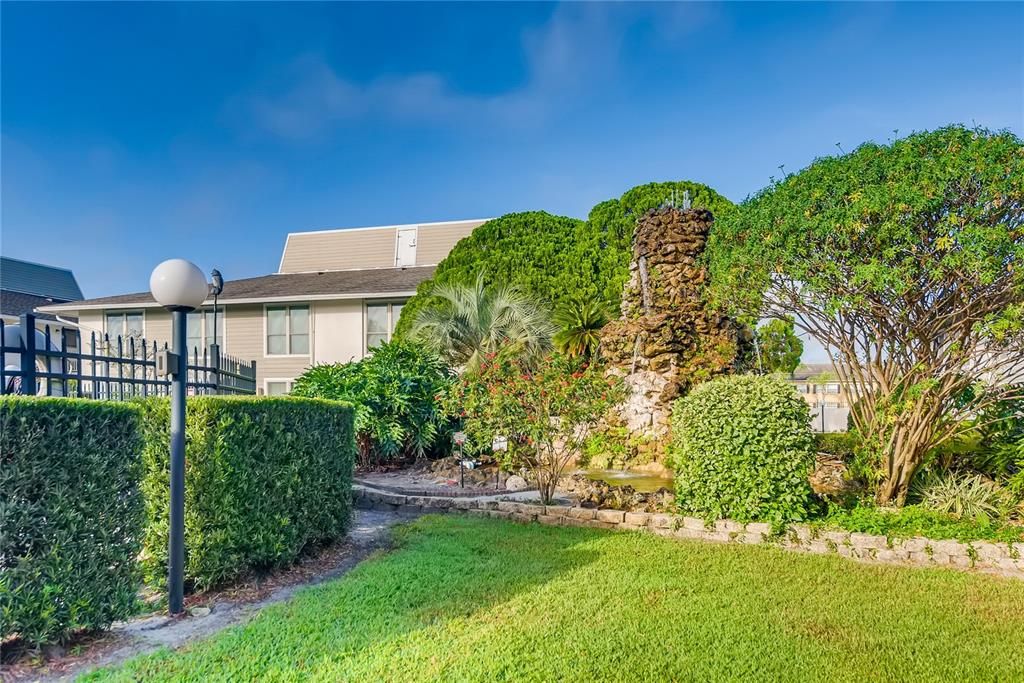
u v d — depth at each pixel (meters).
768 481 5.18
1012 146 4.38
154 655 2.96
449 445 9.61
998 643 3.17
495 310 11.80
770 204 5.52
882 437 5.61
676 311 9.67
